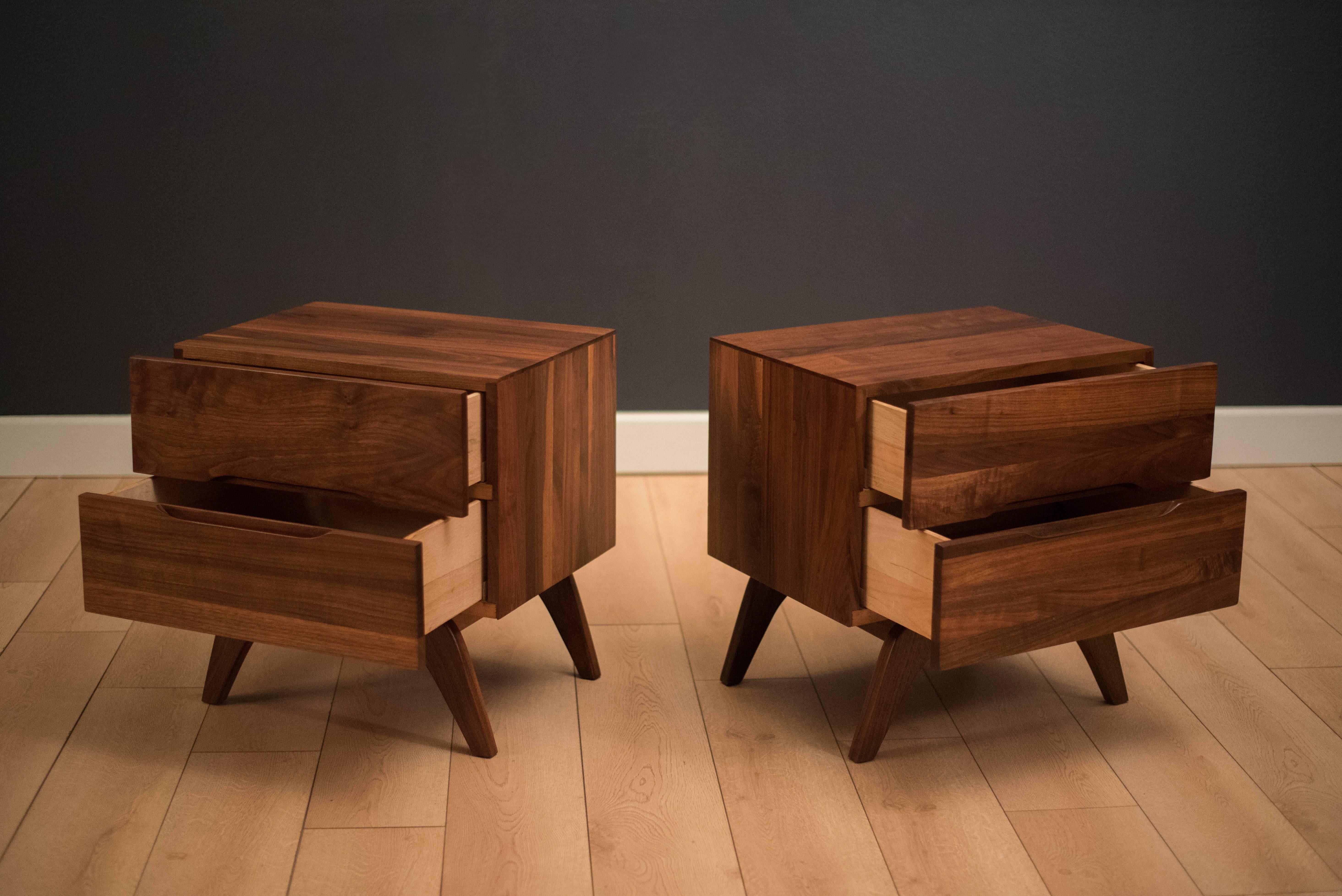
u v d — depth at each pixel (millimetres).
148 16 2383
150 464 1539
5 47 2375
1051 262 2623
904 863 1335
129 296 2520
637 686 1735
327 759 1524
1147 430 1501
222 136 2447
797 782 1488
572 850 1349
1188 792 1472
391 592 1352
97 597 1490
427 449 1395
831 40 2479
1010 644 1395
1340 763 1535
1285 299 2668
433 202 2508
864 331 1681
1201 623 1943
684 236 2561
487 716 1527
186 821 1389
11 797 1427
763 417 1570
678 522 2402
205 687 1664
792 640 1892
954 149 2549
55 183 2449
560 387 1535
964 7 2479
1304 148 2590
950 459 1366
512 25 2432
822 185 2551
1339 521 2389
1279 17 2520
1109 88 2535
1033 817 1421
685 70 2475
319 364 1467
